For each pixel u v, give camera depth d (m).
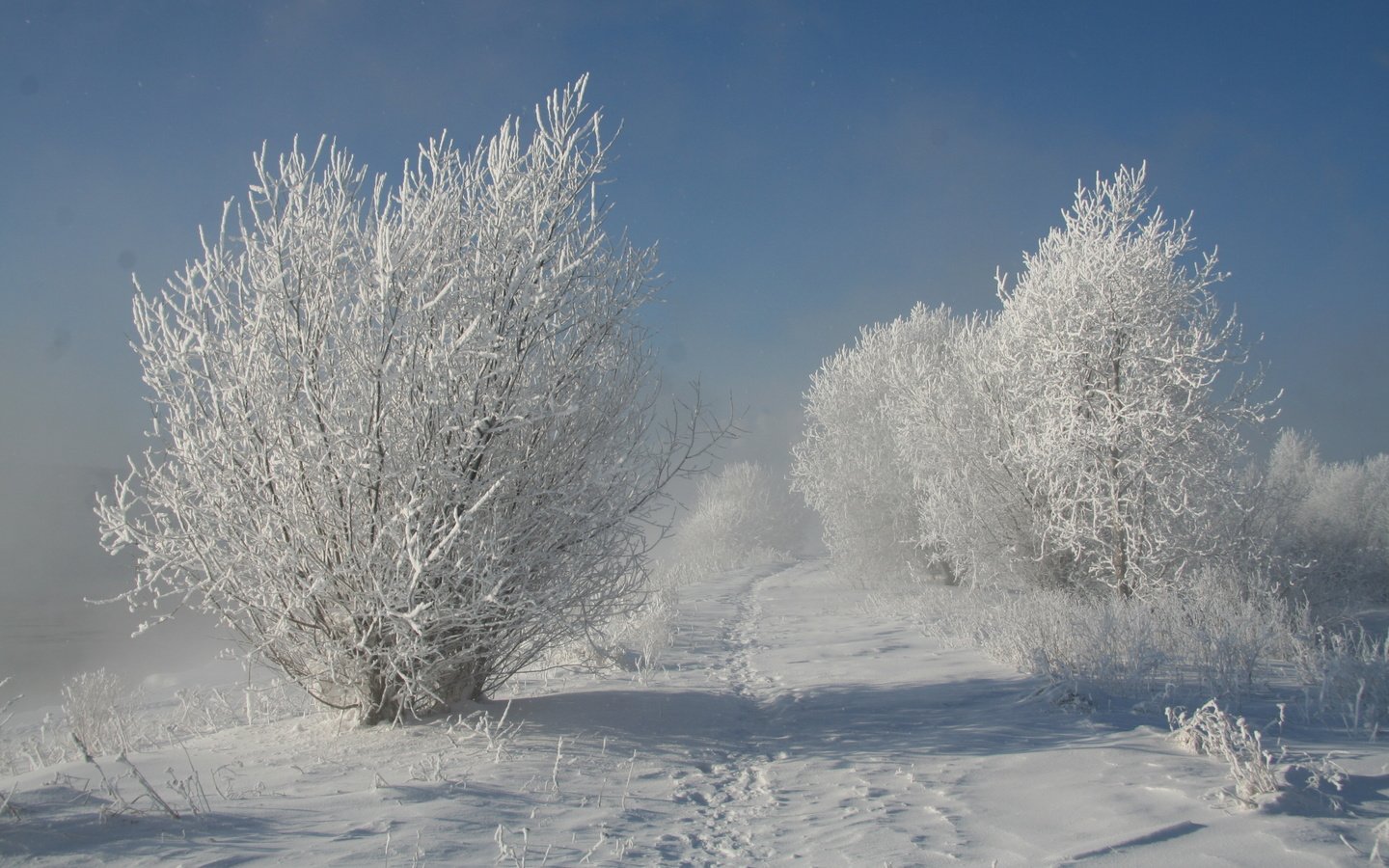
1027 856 3.49
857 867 3.53
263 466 5.92
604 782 5.01
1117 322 11.98
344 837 3.79
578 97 6.85
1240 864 3.19
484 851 3.71
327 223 6.30
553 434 6.40
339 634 6.13
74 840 3.63
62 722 9.20
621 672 9.37
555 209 6.61
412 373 5.91
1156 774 4.48
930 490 14.95
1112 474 11.98
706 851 3.85
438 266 6.07
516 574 6.28
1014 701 6.89
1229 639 7.59
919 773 5.07
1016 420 12.94
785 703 7.58
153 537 5.89
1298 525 17.48
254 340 5.88
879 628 12.83
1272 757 4.59
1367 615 13.27
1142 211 12.39
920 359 16.53
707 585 22.61
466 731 6.00
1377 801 3.89
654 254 7.26
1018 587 14.07
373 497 5.86
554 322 6.41
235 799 4.46
